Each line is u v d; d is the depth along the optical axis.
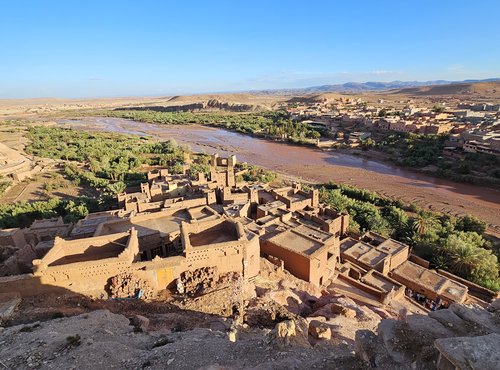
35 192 72.62
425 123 124.94
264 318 21.33
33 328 17.33
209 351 15.02
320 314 23.55
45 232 37.00
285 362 12.50
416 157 103.12
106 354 14.77
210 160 99.38
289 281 28.62
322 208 47.31
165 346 15.59
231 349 15.09
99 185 74.88
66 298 21.33
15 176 79.12
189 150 116.44
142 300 22.00
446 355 8.01
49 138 138.00
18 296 21.17
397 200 70.44
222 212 41.19
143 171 88.62
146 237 29.20
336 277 34.28
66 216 49.28
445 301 31.81
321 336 17.80
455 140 106.62
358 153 118.06
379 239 42.47
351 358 11.52
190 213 35.25
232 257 25.16
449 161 96.88
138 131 181.50
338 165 106.81
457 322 10.91
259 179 82.88
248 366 13.64
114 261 22.30
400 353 10.01
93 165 89.31
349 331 19.97
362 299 30.61
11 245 33.78
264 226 37.84
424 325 10.74
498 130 109.38
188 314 20.91
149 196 50.81
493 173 85.00
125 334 17.33
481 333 10.21
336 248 36.59
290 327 15.75
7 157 96.75
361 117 153.38
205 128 188.62
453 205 72.56
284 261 32.03
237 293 23.00
